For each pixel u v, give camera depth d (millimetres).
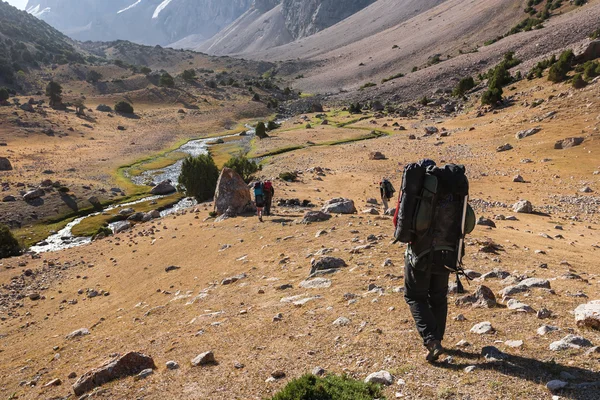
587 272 10797
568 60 82688
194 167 51844
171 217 39469
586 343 5062
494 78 107062
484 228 20594
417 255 5027
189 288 15812
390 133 97000
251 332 8141
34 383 9109
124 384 6906
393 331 6559
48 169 78125
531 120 62844
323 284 10703
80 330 13461
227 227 26969
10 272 27734
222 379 6285
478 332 6000
